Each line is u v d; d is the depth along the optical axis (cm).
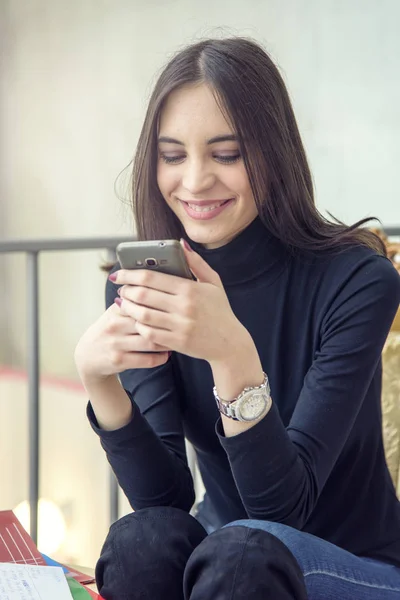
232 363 104
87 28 478
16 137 516
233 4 421
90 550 521
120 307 108
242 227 127
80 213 497
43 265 524
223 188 121
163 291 102
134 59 462
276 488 106
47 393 530
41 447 534
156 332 103
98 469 513
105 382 115
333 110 397
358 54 388
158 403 134
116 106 473
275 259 129
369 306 121
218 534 98
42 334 530
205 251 131
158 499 122
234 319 104
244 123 116
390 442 164
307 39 401
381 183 386
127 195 143
